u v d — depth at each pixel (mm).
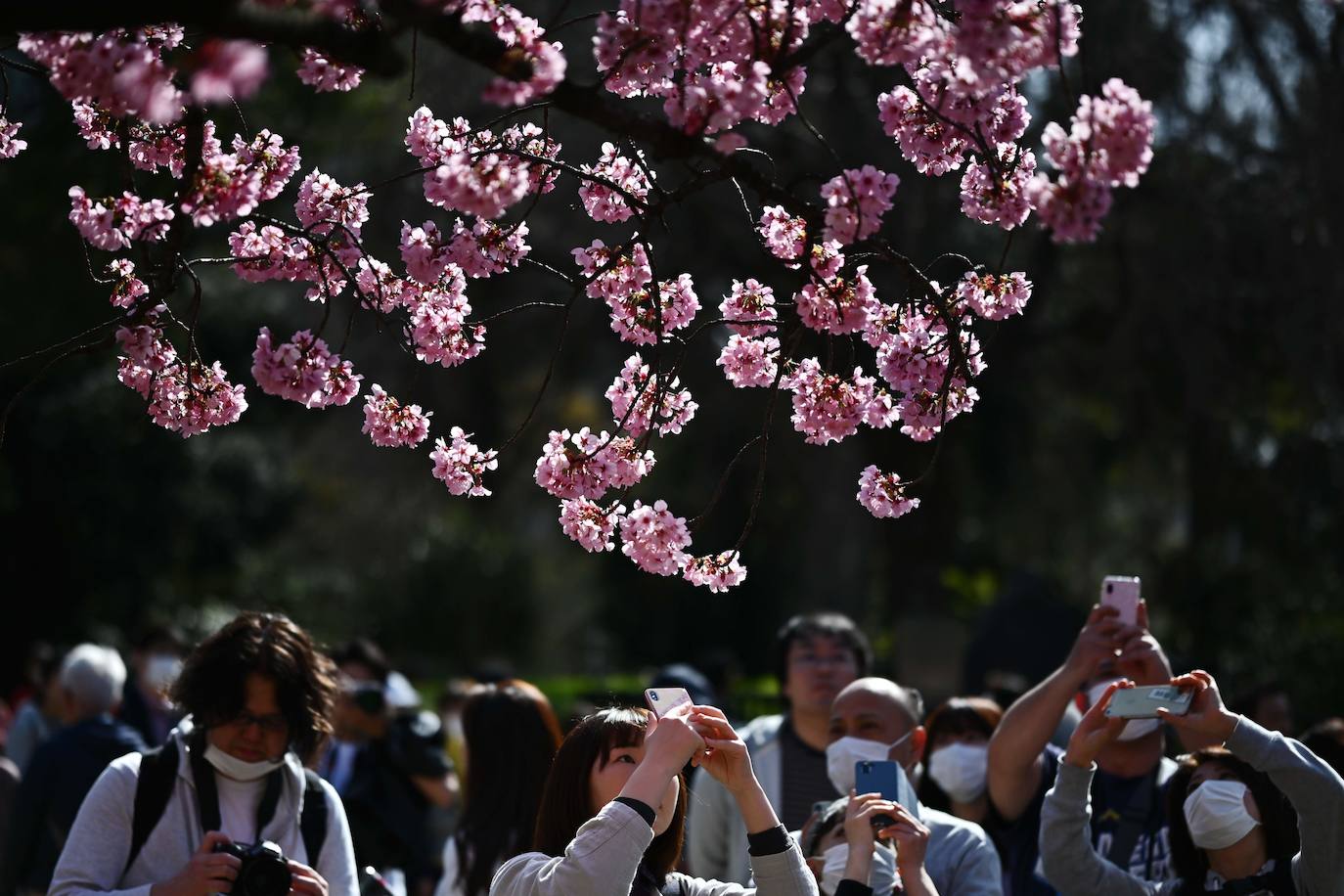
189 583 44875
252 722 6609
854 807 6426
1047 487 36750
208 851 6250
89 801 6602
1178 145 24172
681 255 27469
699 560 5316
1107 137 4234
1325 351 23172
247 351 36625
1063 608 20484
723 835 9000
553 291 30219
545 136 5484
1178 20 23547
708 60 4863
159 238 5312
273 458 47094
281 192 5625
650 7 4590
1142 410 29031
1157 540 35656
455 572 63719
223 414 5457
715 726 5688
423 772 10883
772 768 9312
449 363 5621
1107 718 6750
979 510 38188
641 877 5777
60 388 38969
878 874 6707
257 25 3887
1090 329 29375
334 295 5625
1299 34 22547
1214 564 27719
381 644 58750
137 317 5160
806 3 5070
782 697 9836
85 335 5336
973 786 8578
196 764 6699
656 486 40062
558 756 6086
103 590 39812
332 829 6941
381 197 26297
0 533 38531
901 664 24719
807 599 37625
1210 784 6613
